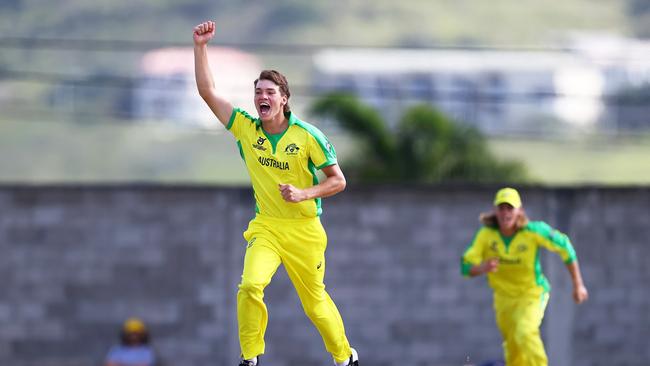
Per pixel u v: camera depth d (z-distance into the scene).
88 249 80.56
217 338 80.38
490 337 80.25
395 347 80.31
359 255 80.25
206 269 80.44
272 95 36.50
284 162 37.12
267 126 37.19
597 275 80.00
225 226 80.44
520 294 53.72
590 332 80.00
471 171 93.94
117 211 80.56
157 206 80.44
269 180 37.41
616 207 79.94
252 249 37.59
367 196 80.19
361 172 92.88
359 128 93.50
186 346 80.44
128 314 80.56
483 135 95.69
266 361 79.94
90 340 80.56
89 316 80.62
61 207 80.56
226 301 80.38
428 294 80.31
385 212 80.31
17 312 80.56
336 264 80.19
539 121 187.50
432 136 93.69
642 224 80.12
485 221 53.66
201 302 80.38
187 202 80.38
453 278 80.38
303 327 79.88
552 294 79.62
